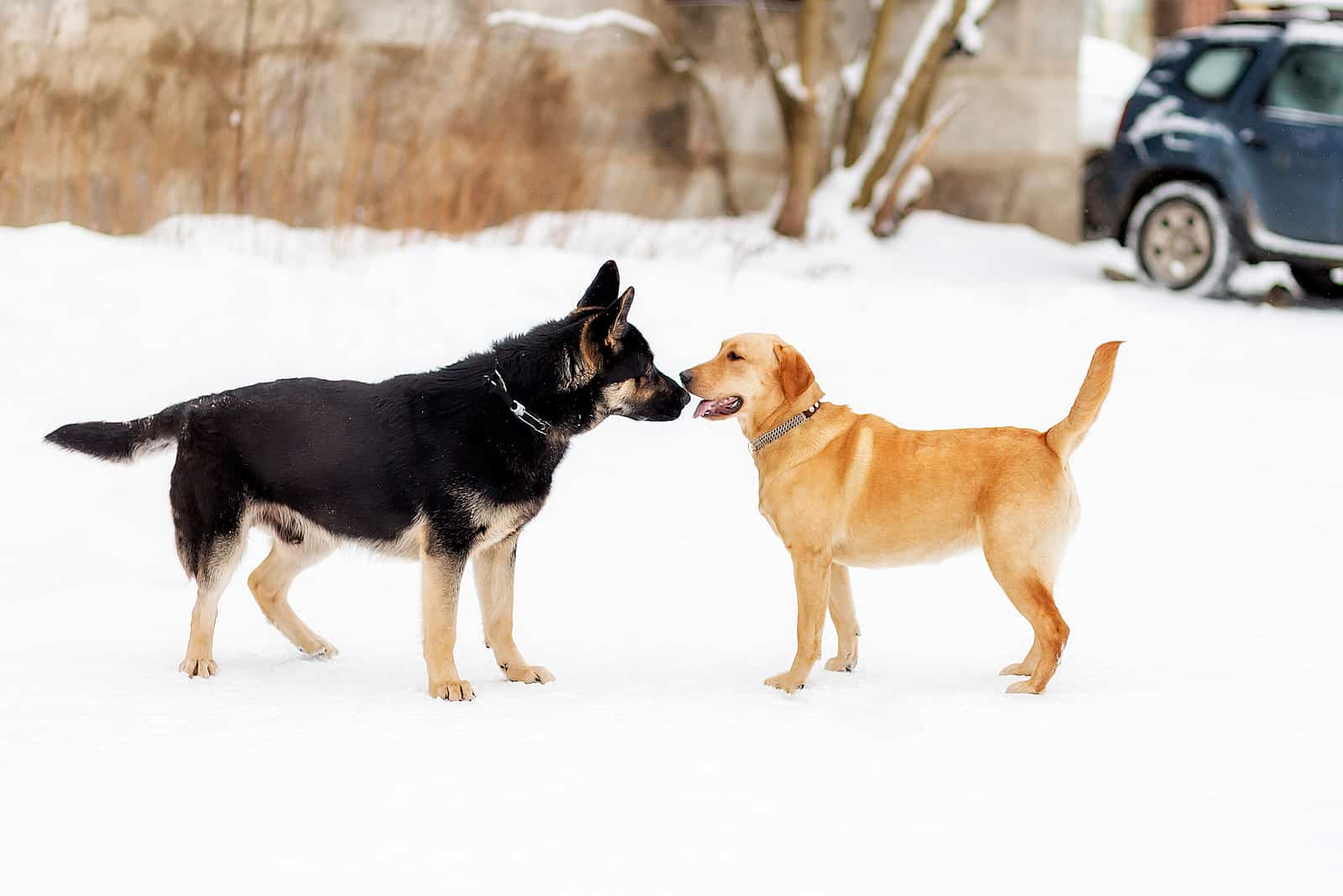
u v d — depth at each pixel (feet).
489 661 21.83
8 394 34.09
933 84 65.98
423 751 16.57
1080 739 16.88
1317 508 29.76
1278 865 13.19
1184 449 34.86
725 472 34.47
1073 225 69.97
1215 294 56.95
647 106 66.74
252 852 13.52
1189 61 58.13
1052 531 19.60
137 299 40.55
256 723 17.65
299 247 50.62
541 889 12.78
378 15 61.77
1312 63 55.42
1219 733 16.99
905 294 53.06
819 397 21.08
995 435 20.39
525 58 63.93
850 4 69.46
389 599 25.82
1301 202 54.75
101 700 18.58
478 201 58.08
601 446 36.29
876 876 13.07
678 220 67.15
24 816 14.34
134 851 13.52
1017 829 14.11
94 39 56.75
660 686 19.85
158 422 20.98
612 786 15.37
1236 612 23.18
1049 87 68.95
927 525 20.27
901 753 16.43
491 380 20.47
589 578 26.68
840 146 68.59
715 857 13.50
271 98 59.77
